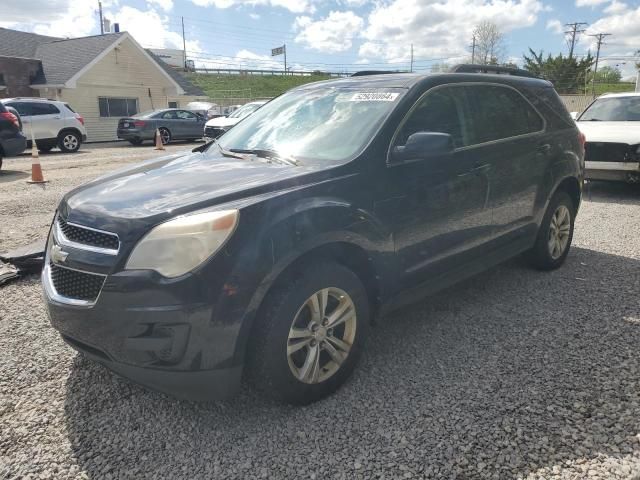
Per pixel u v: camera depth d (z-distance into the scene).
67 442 2.59
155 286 2.38
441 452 2.47
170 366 2.45
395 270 3.22
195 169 3.27
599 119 9.45
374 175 3.09
